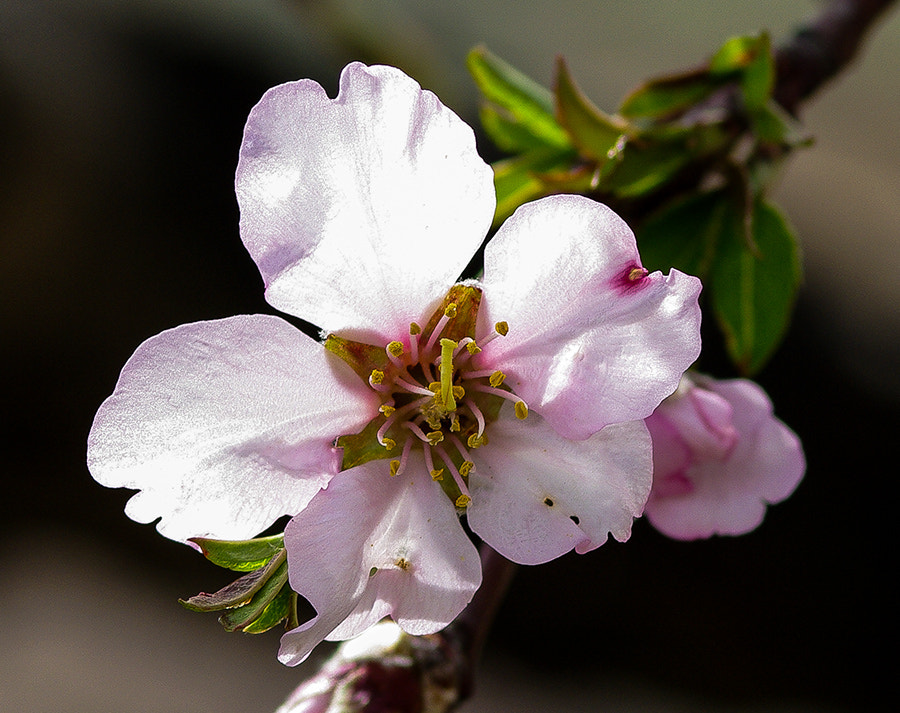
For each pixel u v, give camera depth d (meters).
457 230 0.20
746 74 0.23
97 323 0.52
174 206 0.52
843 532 0.49
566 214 0.20
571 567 0.51
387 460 0.21
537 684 0.51
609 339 0.20
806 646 0.49
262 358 0.20
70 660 0.51
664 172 0.23
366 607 0.20
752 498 0.23
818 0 0.26
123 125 0.52
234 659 0.52
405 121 0.20
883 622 0.49
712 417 0.23
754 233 0.24
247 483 0.20
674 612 0.50
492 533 0.21
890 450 0.47
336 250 0.20
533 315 0.21
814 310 0.48
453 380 0.21
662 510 0.23
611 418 0.20
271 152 0.20
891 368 0.47
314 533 0.20
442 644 0.22
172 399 0.20
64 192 0.51
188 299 0.52
